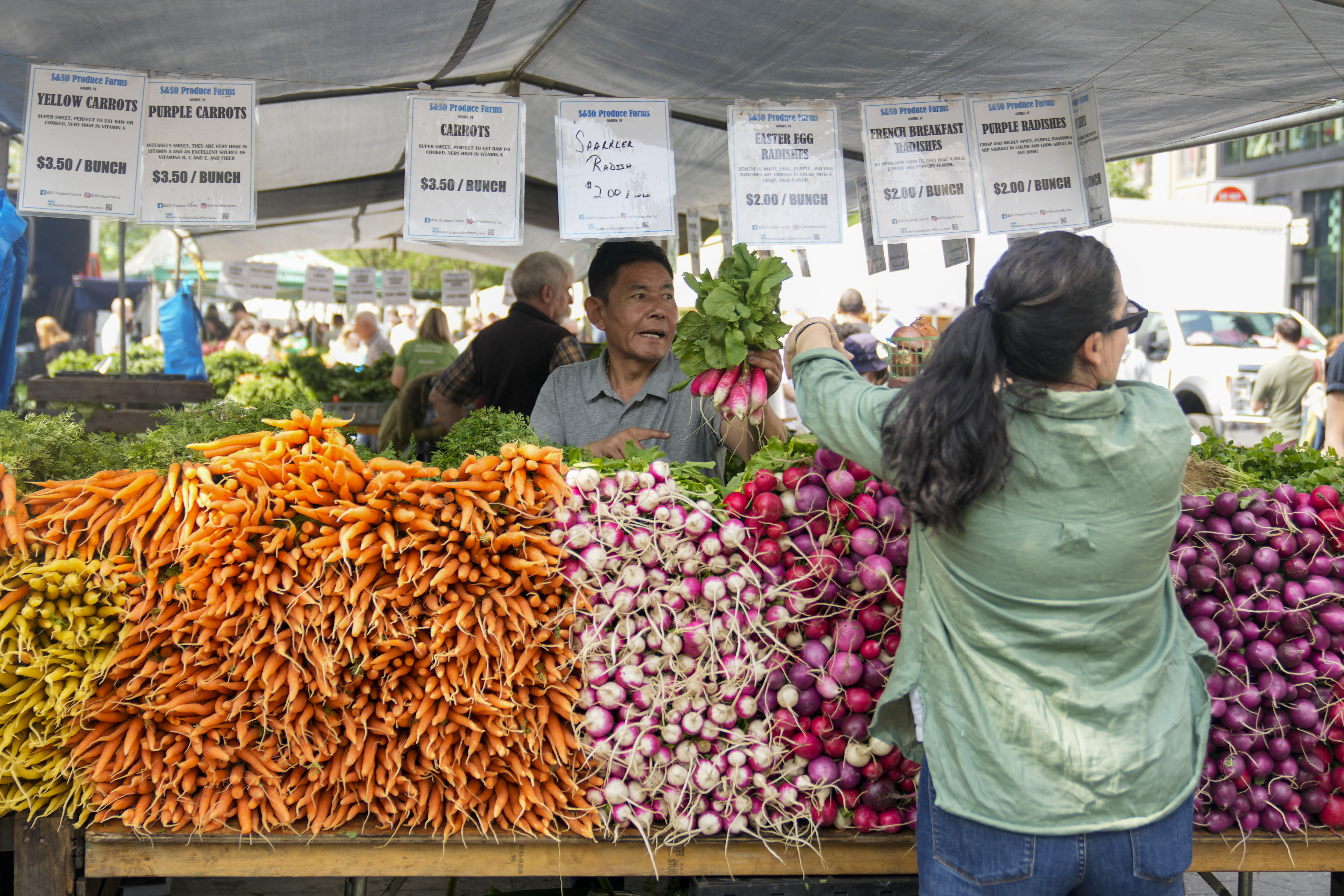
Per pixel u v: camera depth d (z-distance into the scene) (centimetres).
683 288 869
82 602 212
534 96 417
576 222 272
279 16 279
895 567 218
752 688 221
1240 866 229
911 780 222
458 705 211
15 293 356
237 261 1154
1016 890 149
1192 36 275
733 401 239
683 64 340
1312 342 1058
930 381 148
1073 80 321
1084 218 291
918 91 347
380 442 537
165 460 243
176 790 215
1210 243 1091
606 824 220
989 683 151
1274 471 306
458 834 216
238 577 211
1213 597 232
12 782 214
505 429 262
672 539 216
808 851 222
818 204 277
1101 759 145
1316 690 230
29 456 228
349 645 205
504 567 217
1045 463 146
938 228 286
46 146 257
